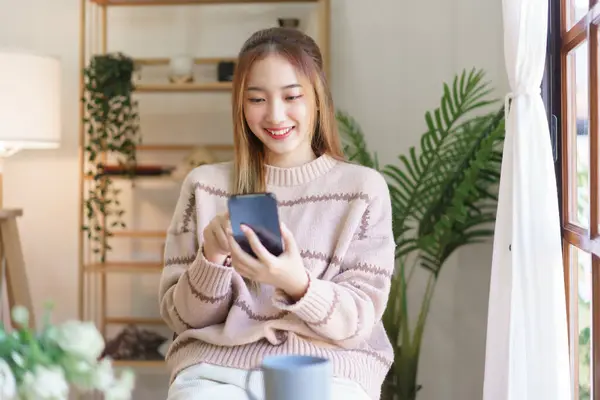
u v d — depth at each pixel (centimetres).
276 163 163
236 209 126
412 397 269
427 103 293
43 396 84
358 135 280
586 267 187
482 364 292
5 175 317
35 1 315
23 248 317
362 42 297
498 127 246
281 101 154
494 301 198
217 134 313
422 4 293
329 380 97
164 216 315
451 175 261
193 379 140
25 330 89
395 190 264
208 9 311
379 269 152
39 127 276
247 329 146
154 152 314
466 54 290
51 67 281
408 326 294
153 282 316
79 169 302
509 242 196
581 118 192
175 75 294
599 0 167
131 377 94
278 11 308
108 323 312
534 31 186
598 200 176
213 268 142
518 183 185
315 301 135
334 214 157
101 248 314
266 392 97
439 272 293
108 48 314
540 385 183
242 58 157
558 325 183
